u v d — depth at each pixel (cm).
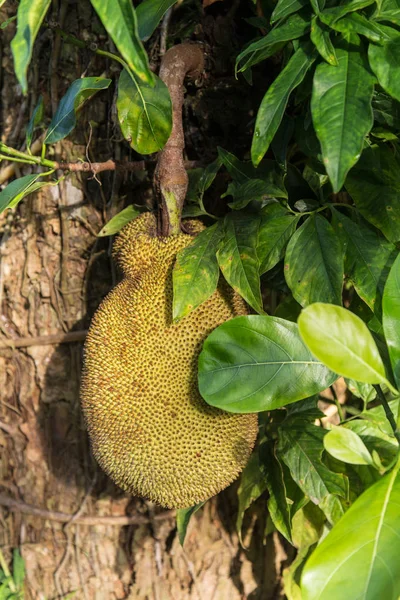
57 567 198
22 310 198
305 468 169
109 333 168
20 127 195
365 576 140
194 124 188
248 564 194
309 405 178
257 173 174
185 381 165
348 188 167
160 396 164
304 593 140
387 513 143
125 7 136
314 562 141
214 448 165
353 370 145
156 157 181
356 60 148
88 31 190
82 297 194
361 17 148
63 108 169
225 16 186
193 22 186
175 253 169
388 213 164
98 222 193
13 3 194
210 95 187
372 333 165
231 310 168
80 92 166
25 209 195
